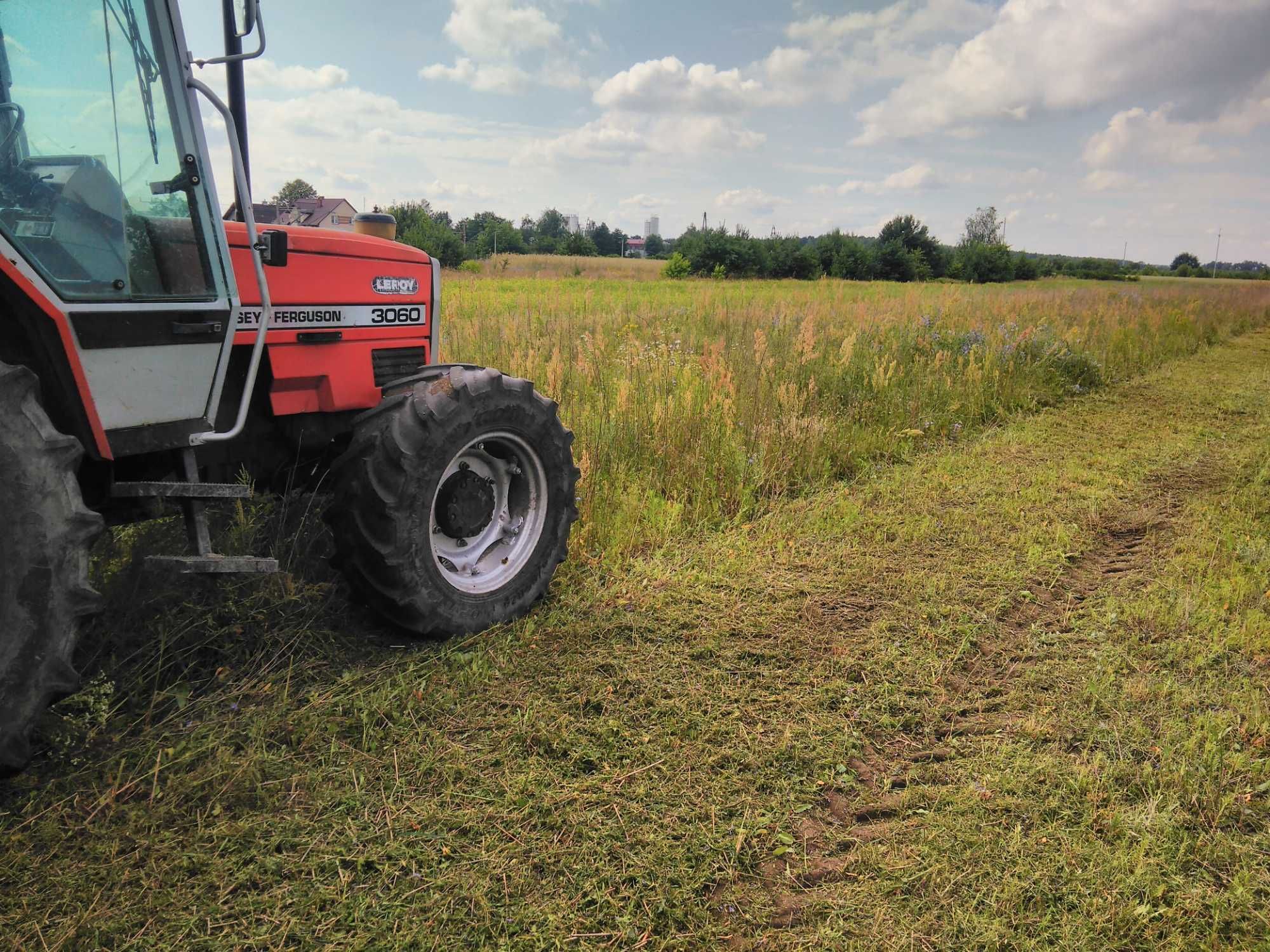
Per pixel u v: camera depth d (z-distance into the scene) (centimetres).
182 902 197
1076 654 336
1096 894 209
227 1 305
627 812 234
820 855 223
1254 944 194
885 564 424
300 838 219
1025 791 248
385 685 292
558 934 193
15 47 227
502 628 342
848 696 300
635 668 314
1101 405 836
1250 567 420
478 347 812
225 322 275
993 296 1991
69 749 246
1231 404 831
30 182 228
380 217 380
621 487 497
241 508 336
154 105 253
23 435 210
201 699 277
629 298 1992
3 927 188
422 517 313
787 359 797
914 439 680
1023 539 458
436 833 223
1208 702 297
